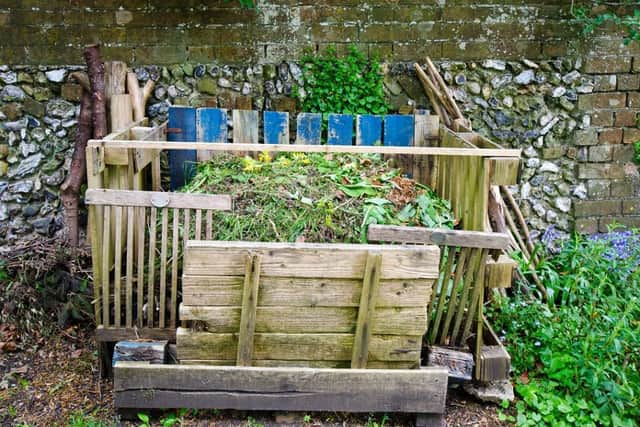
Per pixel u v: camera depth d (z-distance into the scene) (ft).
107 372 10.45
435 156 12.77
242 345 9.05
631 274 12.46
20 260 12.23
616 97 14.20
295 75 13.74
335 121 13.11
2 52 13.26
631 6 13.88
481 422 9.53
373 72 13.74
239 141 13.21
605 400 9.51
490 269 9.77
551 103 14.15
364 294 8.87
